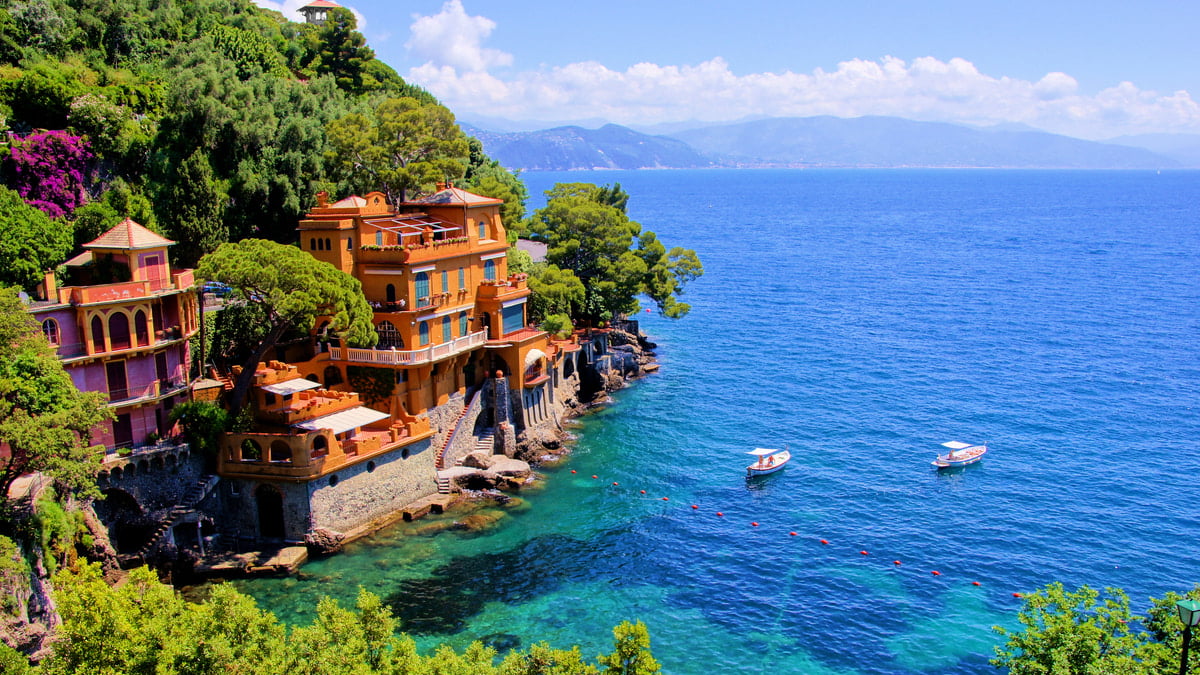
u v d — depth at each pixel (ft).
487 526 210.59
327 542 191.52
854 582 190.29
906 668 159.84
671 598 182.50
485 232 266.98
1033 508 227.40
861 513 224.74
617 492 235.81
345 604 171.42
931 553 203.62
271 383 206.49
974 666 160.56
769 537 211.41
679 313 359.25
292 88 335.67
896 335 424.87
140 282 181.88
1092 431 284.41
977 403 314.76
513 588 183.42
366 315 211.61
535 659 108.68
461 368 249.14
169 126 281.74
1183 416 297.74
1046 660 113.50
